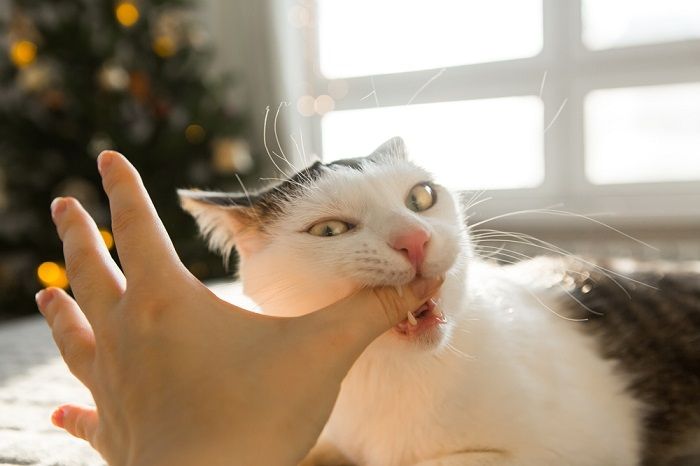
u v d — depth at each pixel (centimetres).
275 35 135
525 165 129
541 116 127
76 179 123
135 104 125
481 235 45
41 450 41
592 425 39
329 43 140
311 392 28
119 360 29
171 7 129
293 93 137
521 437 37
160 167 121
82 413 35
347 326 30
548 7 125
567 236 119
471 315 39
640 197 120
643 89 121
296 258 38
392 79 136
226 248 45
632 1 121
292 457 28
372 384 38
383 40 136
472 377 38
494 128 130
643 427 44
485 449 37
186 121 124
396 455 39
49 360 62
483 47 130
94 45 122
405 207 39
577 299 49
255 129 137
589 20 124
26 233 129
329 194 39
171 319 29
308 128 140
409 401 38
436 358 37
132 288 30
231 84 134
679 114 119
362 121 138
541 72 126
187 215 117
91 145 121
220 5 142
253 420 28
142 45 126
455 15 131
